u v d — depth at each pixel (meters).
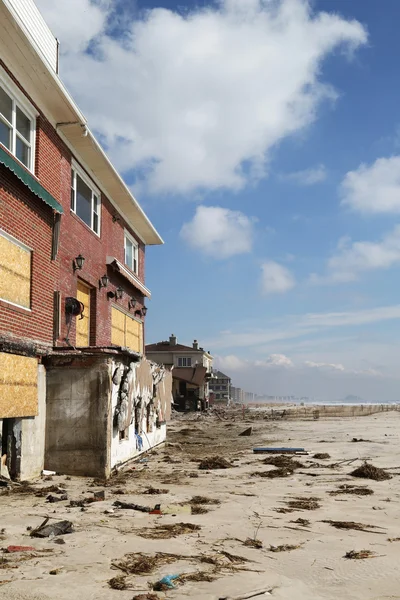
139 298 24.86
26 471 11.80
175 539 6.57
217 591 4.72
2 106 11.95
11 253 12.09
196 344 83.88
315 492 10.29
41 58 12.03
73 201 16.19
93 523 7.45
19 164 12.21
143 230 24.50
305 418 49.00
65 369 12.97
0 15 10.77
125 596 4.56
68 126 14.66
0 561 5.57
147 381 17.47
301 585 4.94
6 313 11.56
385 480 11.79
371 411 60.38
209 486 11.10
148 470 13.93
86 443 12.64
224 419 48.00
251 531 7.08
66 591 4.66
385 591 4.80
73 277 15.84
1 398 10.74
